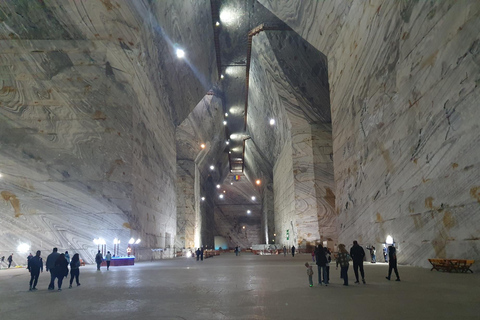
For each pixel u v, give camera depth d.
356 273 8.14
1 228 17.41
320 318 4.64
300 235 29.55
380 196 14.41
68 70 18.53
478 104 8.97
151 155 22.77
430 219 10.98
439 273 9.59
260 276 10.78
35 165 18.00
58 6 17.38
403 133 12.58
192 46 27.67
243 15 28.58
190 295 6.98
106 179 18.14
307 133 30.75
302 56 27.20
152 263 19.03
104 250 17.62
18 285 9.68
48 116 18.33
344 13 17.81
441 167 10.45
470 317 4.49
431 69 10.93
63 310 5.71
